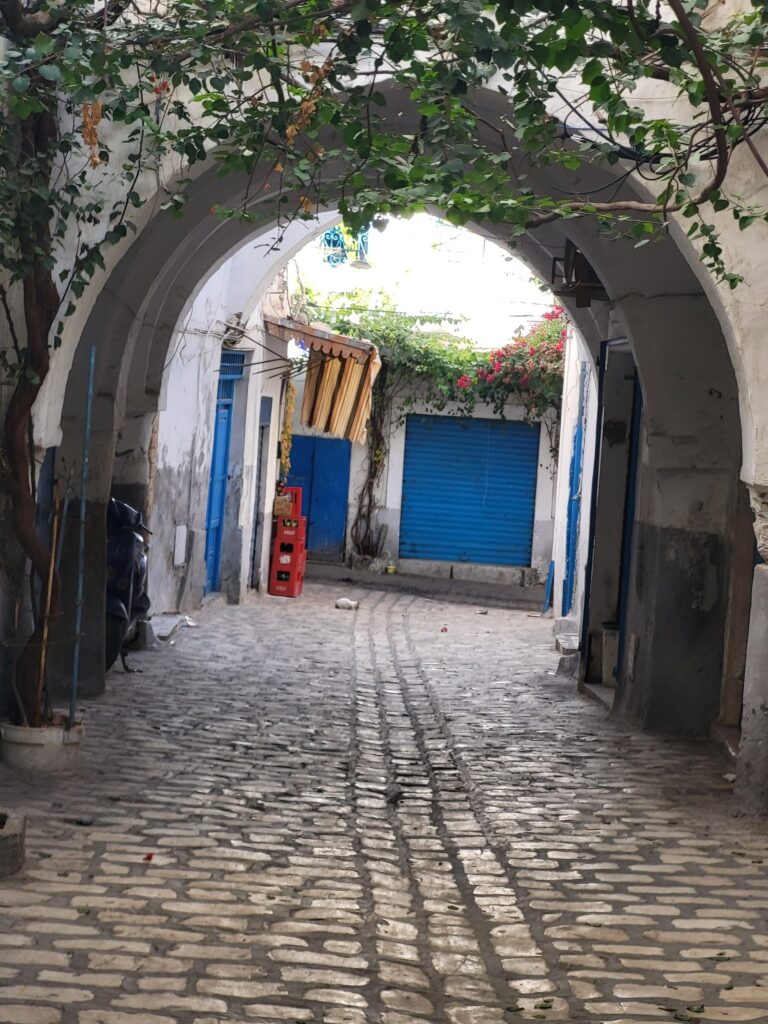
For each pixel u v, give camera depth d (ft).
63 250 22.49
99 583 29.48
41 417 22.13
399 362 66.95
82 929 14.19
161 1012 12.00
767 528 21.06
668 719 28.53
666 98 21.16
